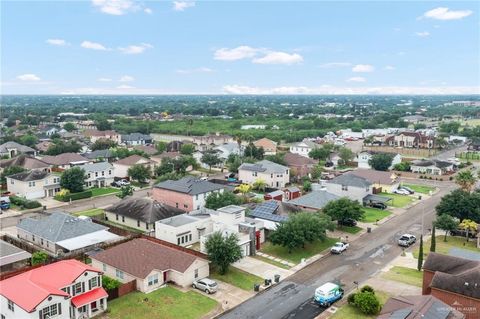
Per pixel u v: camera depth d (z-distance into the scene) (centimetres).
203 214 7569
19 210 9019
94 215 8538
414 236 7300
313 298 5169
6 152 14888
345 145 18800
